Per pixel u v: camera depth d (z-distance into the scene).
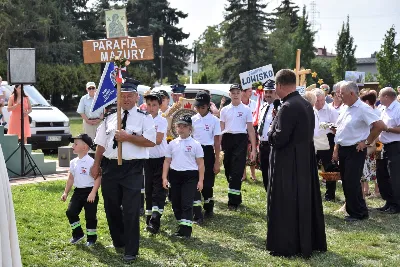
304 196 6.09
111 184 5.83
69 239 6.46
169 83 52.38
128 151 5.76
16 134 11.77
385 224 7.76
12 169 10.95
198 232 7.14
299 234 6.10
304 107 6.11
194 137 7.87
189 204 6.83
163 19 52.25
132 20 51.03
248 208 8.62
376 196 9.86
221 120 8.51
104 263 5.72
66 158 12.54
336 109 9.92
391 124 8.48
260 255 6.16
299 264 5.82
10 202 3.39
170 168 6.96
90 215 6.27
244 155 8.47
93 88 11.73
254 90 12.18
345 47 45.94
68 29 45.75
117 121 5.66
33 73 10.58
